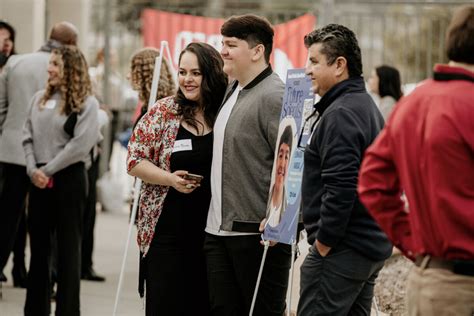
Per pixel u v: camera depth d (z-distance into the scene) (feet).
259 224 19.85
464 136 13.17
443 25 48.03
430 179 13.32
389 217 14.12
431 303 13.58
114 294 32.60
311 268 17.13
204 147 20.56
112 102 57.41
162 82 24.86
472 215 13.19
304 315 17.22
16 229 30.35
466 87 13.44
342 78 17.11
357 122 16.57
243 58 19.79
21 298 31.32
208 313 21.02
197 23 44.04
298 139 18.63
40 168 25.71
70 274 25.79
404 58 49.98
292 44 41.57
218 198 19.99
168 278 20.58
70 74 25.61
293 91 19.11
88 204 34.30
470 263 13.37
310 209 17.11
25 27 44.45
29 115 26.27
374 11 47.39
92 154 32.60
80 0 50.21
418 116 13.60
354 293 17.02
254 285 19.94
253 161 19.77
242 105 19.92
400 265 27.94
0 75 30.76
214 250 20.20
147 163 20.54
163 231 20.65
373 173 14.11
